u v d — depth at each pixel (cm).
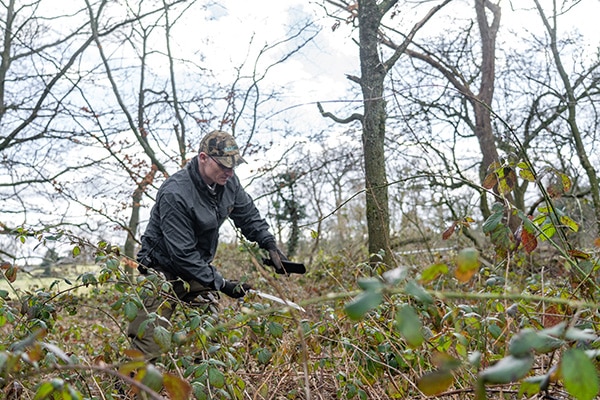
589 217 852
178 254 383
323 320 330
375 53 587
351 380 276
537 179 280
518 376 99
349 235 1168
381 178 572
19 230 366
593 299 254
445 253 734
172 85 882
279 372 310
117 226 762
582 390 97
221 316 355
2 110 930
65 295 343
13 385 230
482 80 948
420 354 271
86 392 270
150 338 361
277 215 1066
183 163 845
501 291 290
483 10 953
